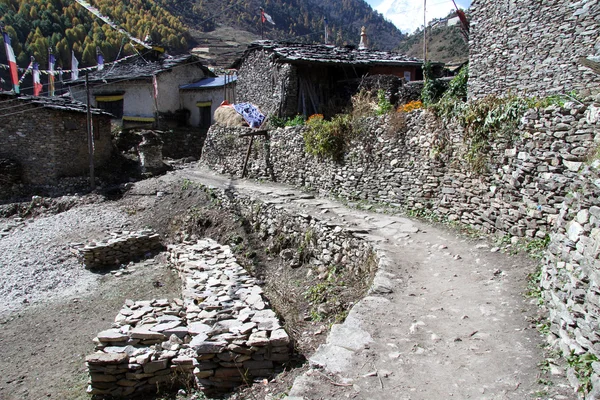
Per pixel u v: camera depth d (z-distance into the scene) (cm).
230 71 3036
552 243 557
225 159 2011
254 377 589
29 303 1048
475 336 511
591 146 667
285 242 1187
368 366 459
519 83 1281
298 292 934
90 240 1458
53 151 2041
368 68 2103
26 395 671
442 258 793
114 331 684
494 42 1353
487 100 911
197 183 1766
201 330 641
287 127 1634
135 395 621
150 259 1341
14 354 810
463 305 596
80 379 704
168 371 629
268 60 2025
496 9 1338
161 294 1053
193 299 788
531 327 519
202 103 2741
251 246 1280
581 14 1108
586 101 710
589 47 1097
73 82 2761
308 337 687
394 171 1185
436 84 1642
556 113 736
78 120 2142
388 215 1131
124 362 623
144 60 2972
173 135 2548
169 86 2806
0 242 1478
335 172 1395
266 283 1040
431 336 514
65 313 987
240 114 2033
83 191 1995
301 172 1560
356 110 1597
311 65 1981
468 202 957
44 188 2009
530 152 788
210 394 585
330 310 763
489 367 449
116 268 1282
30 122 2019
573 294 449
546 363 444
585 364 402
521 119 813
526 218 792
